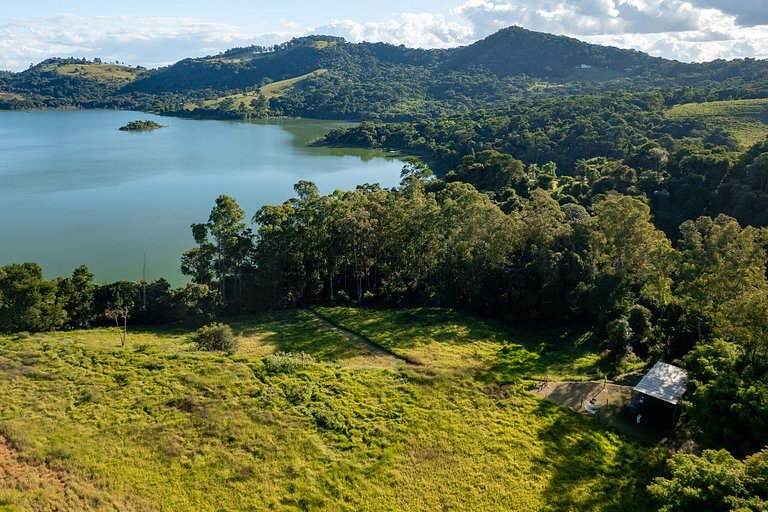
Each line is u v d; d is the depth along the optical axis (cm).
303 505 3075
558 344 5997
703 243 5303
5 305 5806
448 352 5488
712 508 2447
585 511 3164
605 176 10694
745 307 3975
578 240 6638
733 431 3212
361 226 6994
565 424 4034
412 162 16312
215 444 3519
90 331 6141
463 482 3366
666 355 5156
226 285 7406
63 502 2805
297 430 3734
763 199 7956
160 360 4647
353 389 4375
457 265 7138
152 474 3173
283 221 7456
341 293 7569
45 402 3828
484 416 4109
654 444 3803
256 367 4622
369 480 3331
